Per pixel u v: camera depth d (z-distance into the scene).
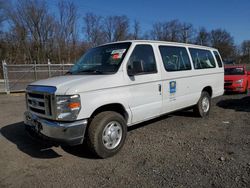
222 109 8.09
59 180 3.51
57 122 3.80
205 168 3.70
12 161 4.22
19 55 47.12
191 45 6.41
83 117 3.84
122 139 4.43
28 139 5.41
